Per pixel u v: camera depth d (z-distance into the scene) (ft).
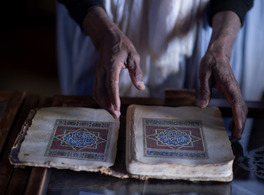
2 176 2.30
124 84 4.04
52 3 8.73
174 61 3.83
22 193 2.21
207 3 3.40
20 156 2.28
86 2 3.22
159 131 2.45
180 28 3.52
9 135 2.64
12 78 6.83
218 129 2.48
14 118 2.75
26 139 2.40
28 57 7.45
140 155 2.23
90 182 2.28
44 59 7.41
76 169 2.27
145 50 3.80
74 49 4.33
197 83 4.08
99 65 2.75
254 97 4.37
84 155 2.31
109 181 2.28
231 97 2.49
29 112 2.70
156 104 2.99
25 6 8.73
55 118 2.59
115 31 2.88
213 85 2.67
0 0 8.68
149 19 3.52
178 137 2.39
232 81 2.53
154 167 2.20
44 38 8.05
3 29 8.25
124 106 2.97
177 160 2.20
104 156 2.31
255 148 2.56
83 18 3.22
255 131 2.73
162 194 2.23
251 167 2.41
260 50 3.96
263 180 2.31
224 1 3.22
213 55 2.65
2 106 2.93
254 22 3.76
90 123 2.56
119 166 2.32
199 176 2.26
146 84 4.24
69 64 4.75
